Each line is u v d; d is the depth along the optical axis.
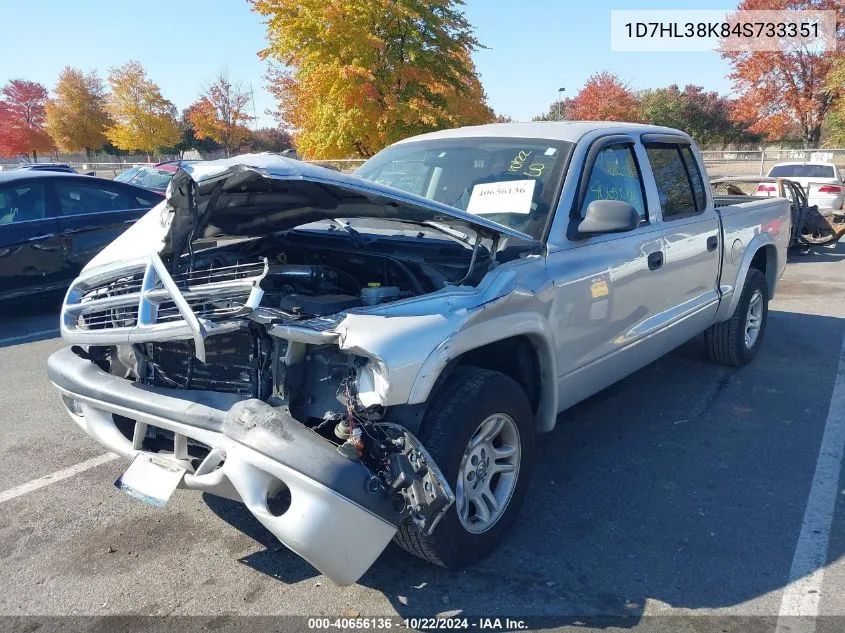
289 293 3.24
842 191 14.92
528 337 3.28
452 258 3.34
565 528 3.39
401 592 2.91
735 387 5.39
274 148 48.22
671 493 3.74
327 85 19.42
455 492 2.76
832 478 3.90
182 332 2.59
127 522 3.49
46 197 7.97
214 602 2.86
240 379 2.87
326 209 3.32
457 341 2.71
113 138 42.00
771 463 4.09
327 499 2.35
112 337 2.84
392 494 2.48
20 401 5.26
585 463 4.10
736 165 25.78
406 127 19.73
